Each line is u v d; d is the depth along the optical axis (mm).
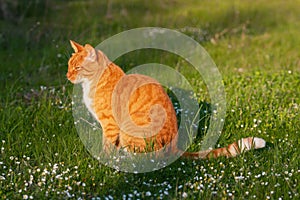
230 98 3719
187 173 3148
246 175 3127
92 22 4949
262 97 3715
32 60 4305
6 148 3301
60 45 4305
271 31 5172
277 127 3457
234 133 3424
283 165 3184
